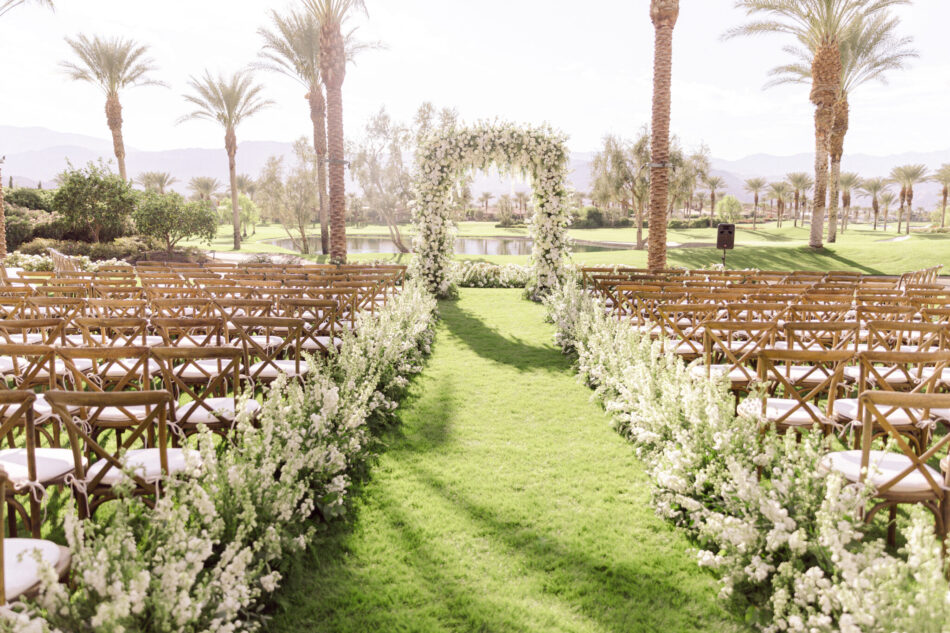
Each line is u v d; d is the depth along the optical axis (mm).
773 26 20641
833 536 2312
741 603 2740
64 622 1857
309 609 2707
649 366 5188
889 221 122688
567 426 5164
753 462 3256
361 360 5266
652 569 3041
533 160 12742
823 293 6980
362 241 43562
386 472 4176
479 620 2643
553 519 3545
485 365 7352
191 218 22797
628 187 30156
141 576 1902
